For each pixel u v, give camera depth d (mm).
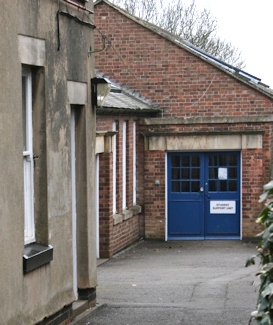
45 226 7242
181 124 18812
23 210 6473
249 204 18828
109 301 10070
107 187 15500
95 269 9414
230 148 18672
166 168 19062
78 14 8547
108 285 11758
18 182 6355
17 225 6320
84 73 8805
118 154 16531
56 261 7516
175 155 19094
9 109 6164
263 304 4910
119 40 19156
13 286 6207
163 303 9805
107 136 15312
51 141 7367
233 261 15328
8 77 6156
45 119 7195
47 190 7227
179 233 19203
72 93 8242
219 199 19094
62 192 7754
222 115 18781
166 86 18969
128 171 17609
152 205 19047
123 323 8289
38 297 6902
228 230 19109
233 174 19016
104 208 15555
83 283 9086
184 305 9555
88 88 9016
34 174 7238
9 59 6191
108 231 15617
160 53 18969
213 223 19156
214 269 14008
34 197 7254
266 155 18688
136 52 19078
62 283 7723
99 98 9156
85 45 8852
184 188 19156
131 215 17703
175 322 8344
